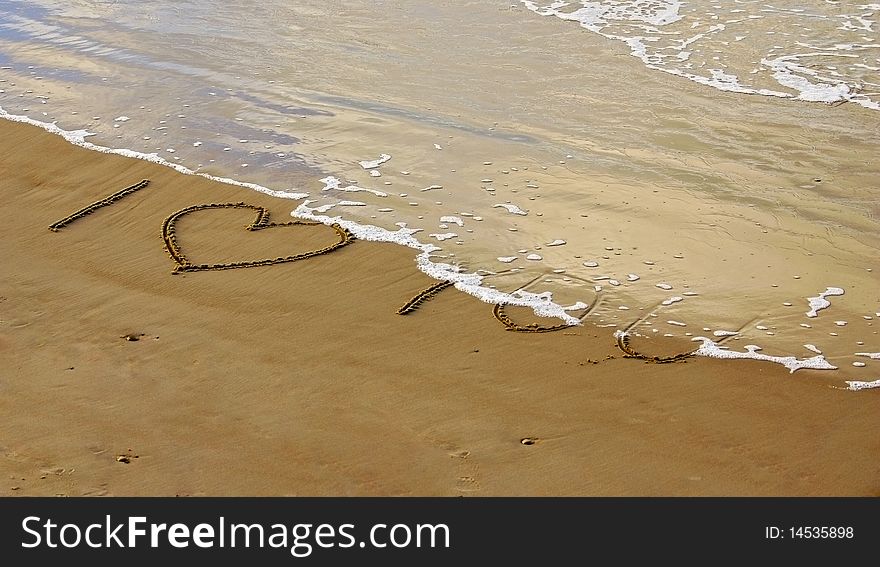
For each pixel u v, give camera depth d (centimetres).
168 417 669
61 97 1257
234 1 1612
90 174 1050
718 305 802
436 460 624
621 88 1245
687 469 614
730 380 705
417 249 892
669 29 1443
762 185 1002
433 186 1011
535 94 1232
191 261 880
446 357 736
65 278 857
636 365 725
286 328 777
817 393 688
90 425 662
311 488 602
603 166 1048
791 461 620
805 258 870
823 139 1102
